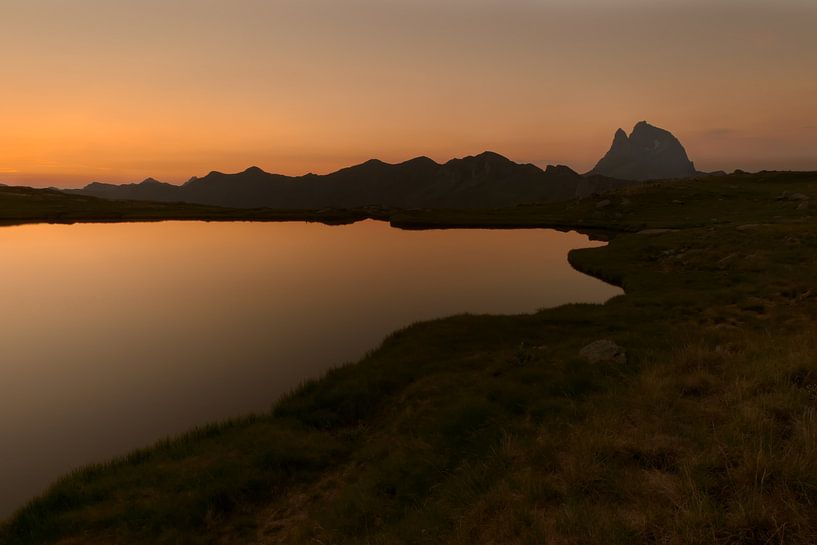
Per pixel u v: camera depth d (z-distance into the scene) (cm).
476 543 714
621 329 2439
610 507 717
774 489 644
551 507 750
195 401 1984
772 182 12369
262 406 1927
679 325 2344
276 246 7488
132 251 6819
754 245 4325
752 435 798
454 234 9275
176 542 1012
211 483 1231
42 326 3138
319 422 1686
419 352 2333
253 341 2797
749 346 1368
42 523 1091
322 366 2366
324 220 13175
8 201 14712
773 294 2680
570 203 13325
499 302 3734
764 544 568
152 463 1391
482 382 1669
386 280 4700
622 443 871
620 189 13575
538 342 2345
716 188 11419
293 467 1344
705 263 4119
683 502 668
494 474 933
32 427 1761
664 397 1073
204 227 10912
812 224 5038
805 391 919
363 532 927
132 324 3177
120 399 2005
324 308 3597
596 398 1240
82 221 12088
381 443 1405
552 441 986
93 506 1155
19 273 5078
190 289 4297
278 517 1120
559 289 4188
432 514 860
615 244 6203
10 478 1420
